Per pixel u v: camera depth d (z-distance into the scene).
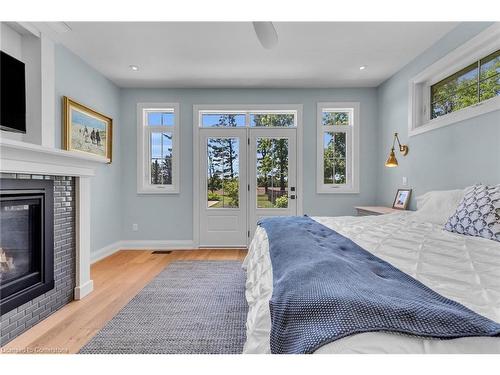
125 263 3.38
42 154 1.85
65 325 1.85
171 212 4.22
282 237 1.65
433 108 3.07
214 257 3.66
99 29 2.62
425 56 3.03
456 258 1.14
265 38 1.97
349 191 4.22
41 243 1.95
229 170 4.25
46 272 1.98
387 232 1.74
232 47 2.97
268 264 1.41
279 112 4.29
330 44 2.91
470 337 0.60
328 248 1.33
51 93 2.62
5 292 1.66
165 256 3.72
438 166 2.81
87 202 2.43
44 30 2.50
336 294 0.74
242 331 1.76
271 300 0.87
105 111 3.76
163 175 4.29
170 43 2.89
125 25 2.55
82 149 3.21
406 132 3.42
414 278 0.94
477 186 1.84
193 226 4.22
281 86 4.13
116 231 4.04
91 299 2.28
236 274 2.92
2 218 1.76
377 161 4.20
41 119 2.51
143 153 4.21
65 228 2.21
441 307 0.68
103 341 1.65
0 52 2.04
